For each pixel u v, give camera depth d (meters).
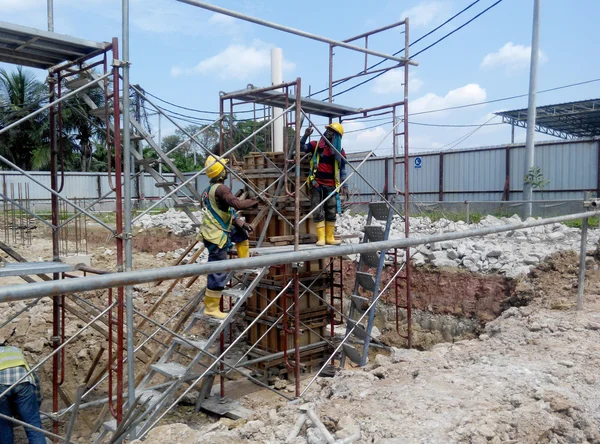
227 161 6.63
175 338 5.87
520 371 4.57
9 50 4.93
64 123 32.56
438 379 4.49
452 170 22.88
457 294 9.34
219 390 7.54
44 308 8.84
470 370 4.74
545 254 9.30
